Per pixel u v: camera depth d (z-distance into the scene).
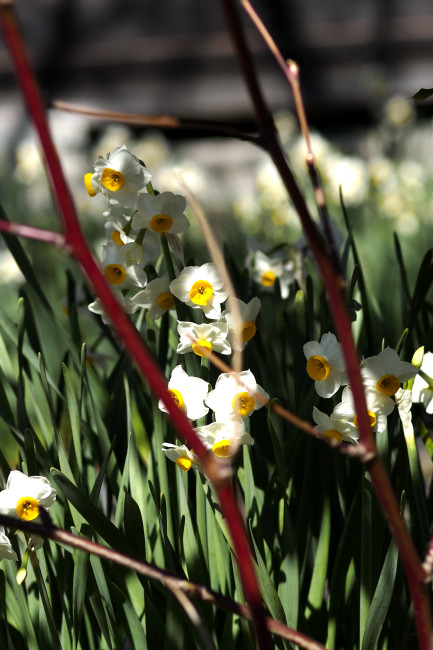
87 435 1.56
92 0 9.35
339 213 4.06
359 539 1.50
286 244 1.71
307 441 1.51
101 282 1.24
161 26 9.25
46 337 2.12
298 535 1.51
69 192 1.24
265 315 1.78
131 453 1.51
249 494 1.48
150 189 1.51
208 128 1.27
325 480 1.50
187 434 1.24
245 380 1.44
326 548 1.50
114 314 1.24
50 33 9.36
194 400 1.44
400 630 1.50
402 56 8.86
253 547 1.45
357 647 1.49
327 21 9.02
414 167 4.87
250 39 9.04
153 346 1.53
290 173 1.27
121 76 9.20
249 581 1.25
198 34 9.19
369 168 4.59
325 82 8.88
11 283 2.96
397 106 6.05
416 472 1.45
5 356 1.62
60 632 1.51
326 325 1.56
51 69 9.27
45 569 1.50
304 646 1.30
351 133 8.77
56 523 1.54
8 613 1.50
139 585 1.47
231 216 4.74
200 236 4.11
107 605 1.45
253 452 1.56
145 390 1.58
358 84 8.79
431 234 4.04
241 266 2.19
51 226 4.73
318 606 1.50
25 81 1.22
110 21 9.32
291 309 1.73
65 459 1.48
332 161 4.52
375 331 1.65
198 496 1.49
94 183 1.49
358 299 1.61
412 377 1.42
